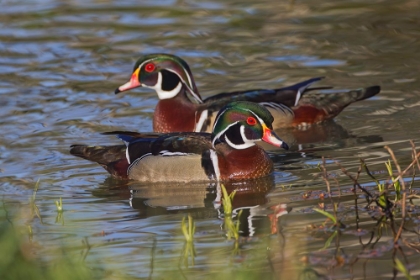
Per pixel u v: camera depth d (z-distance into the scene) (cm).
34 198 1288
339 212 1162
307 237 1075
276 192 1295
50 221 1195
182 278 954
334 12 2497
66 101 1850
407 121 1653
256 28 2381
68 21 2500
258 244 1061
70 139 1620
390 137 1557
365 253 1012
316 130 1689
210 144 1428
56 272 905
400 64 2003
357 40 2222
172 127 1736
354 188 1211
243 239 1084
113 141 1608
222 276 930
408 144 1496
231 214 1194
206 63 2100
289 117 1709
